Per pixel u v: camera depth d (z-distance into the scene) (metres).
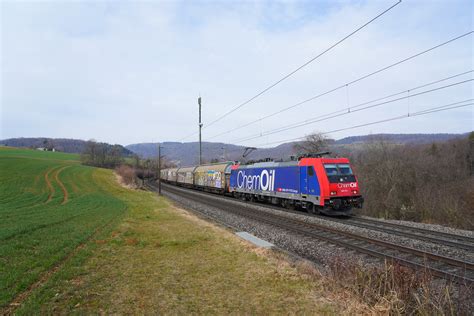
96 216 18.27
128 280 7.64
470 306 6.03
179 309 6.09
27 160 63.78
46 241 11.02
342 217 18.98
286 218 17.72
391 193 31.41
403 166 33.97
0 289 6.55
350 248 11.09
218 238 12.33
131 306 6.18
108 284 7.34
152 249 10.73
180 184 58.56
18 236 11.57
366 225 15.45
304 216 18.72
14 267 7.98
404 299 6.03
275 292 6.92
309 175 19.30
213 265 8.87
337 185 18.22
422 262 9.41
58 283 7.21
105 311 5.93
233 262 9.12
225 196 35.69
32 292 6.63
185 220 17.69
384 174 34.00
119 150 103.25
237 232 13.50
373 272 6.98
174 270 8.44
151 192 43.97
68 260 9.06
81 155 94.62
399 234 13.33
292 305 6.27
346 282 7.00
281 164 22.84
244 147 33.41
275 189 23.30
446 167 35.53
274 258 9.42
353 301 6.18
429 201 26.61
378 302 6.05
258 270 8.37
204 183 42.84
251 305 6.28
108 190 42.06
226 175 35.34
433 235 13.77
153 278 7.80
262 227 15.53
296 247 11.71
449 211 23.81
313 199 18.86
